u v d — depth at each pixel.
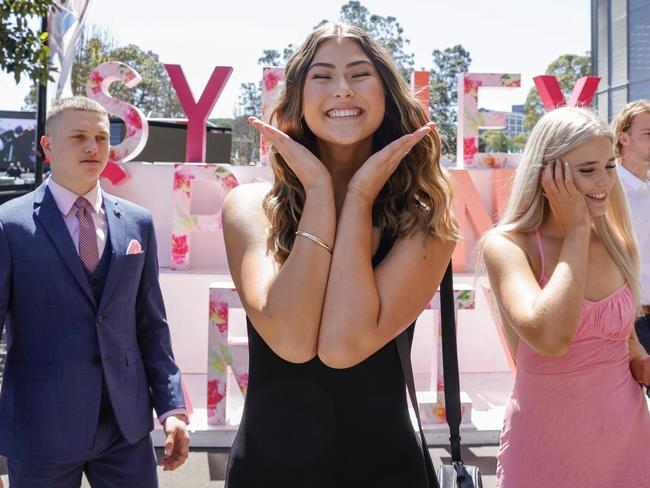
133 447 2.31
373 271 1.42
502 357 5.60
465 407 4.32
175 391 2.36
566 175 1.87
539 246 1.99
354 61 1.47
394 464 1.41
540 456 1.88
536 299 1.82
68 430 2.15
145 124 5.60
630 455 1.86
